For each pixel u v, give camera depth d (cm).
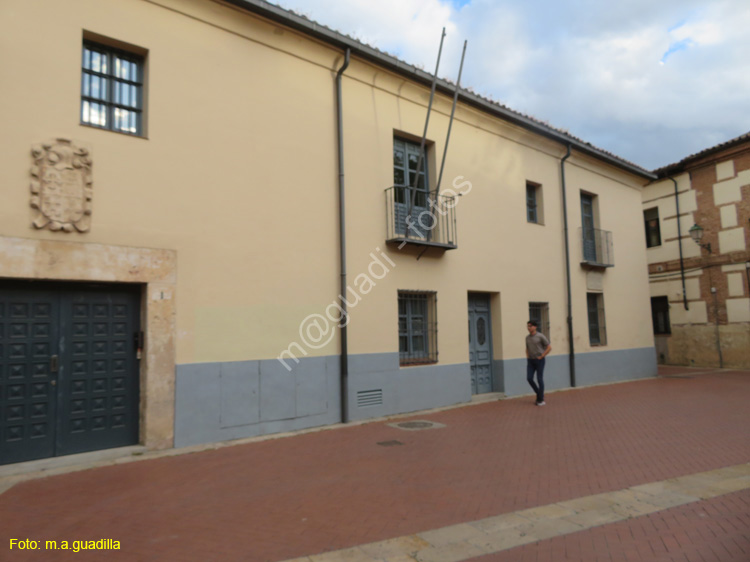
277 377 809
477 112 1194
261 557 375
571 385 1355
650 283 2103
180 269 722
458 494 511
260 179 816
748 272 1772
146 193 699
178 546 394
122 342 694
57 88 639
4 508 479
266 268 810
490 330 1216
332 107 927
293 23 848
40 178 616
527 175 1319
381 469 600
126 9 703
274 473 588
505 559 371
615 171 1625
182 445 705
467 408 1034
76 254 637
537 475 573
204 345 736
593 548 387
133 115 721
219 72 786
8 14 614
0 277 591
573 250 1423
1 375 605
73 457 633
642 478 561
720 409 989
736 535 404
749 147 1759
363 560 370
